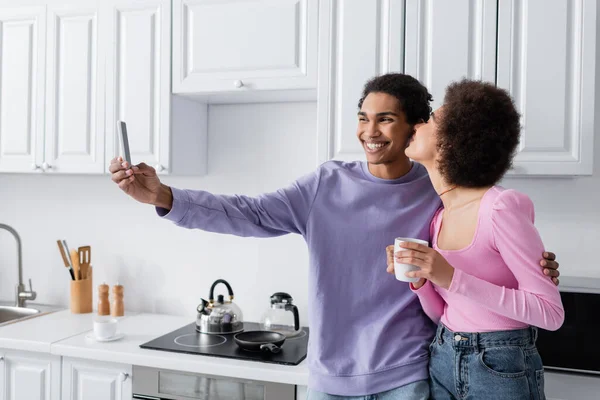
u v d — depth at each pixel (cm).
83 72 221
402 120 132
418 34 178
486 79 173
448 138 116
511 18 171
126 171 120
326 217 140
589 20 166
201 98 222
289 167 232
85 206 260
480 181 116
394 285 135
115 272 256
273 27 196
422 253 106
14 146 231
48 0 226
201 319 214
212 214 133
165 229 249
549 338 170
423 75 178
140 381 188
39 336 207
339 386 132
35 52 228
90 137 221
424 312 138
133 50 213
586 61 166
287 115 232
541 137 170
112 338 203
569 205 200
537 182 203
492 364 113
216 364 177
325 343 136
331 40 186
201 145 236
